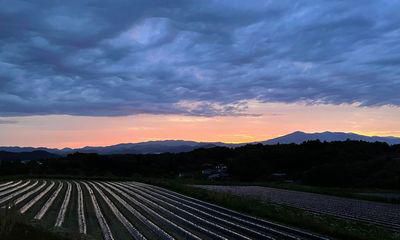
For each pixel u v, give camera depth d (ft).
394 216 116.57
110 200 135.03
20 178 244.83
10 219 50.83
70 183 216.33
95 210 106.93
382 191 204.64
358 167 275.18
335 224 90.07
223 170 363.15
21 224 52.85
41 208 107.04
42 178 253.44
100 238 68.90
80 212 101.96
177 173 351.67
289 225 88.94
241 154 378.32
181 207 117.19
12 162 322.96
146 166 363.56
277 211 104.58
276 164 347.97
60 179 249.34
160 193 164.04
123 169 351.46
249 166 327.88
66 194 152.15
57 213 98.94
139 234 73.67
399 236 81.51
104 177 262.26
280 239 72.08
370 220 106.63
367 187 237.25
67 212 102.12
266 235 75.56
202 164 386.73
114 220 90.84
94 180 249.96
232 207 115.96
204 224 86.28
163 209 111.55
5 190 165.48
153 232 76.18
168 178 280.31
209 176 330.54
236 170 330.13
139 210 109.70
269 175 321.93
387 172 248.52
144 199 139.95
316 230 82.28
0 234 45.55
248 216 100.53
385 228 93.61
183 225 84.69
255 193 173.99
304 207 129.70
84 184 211.61
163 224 85.76
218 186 215.92
